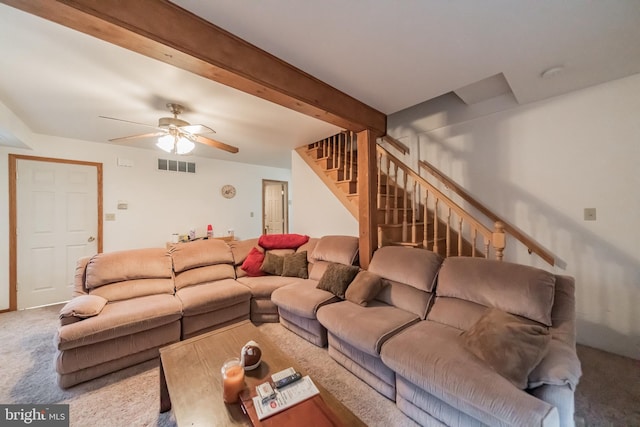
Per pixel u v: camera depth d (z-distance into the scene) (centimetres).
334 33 161
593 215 234
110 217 399
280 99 203
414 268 219
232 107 265
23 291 334
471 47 173
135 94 235
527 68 200
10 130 269
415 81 220
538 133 262
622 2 134
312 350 233
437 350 149
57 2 112
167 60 153
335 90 234
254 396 120
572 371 120
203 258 313
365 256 284
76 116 287
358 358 192
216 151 462
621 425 148
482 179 300
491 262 189
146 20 133
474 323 165
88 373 193
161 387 163
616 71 206
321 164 400
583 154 238
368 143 279
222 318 265
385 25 153
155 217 445
